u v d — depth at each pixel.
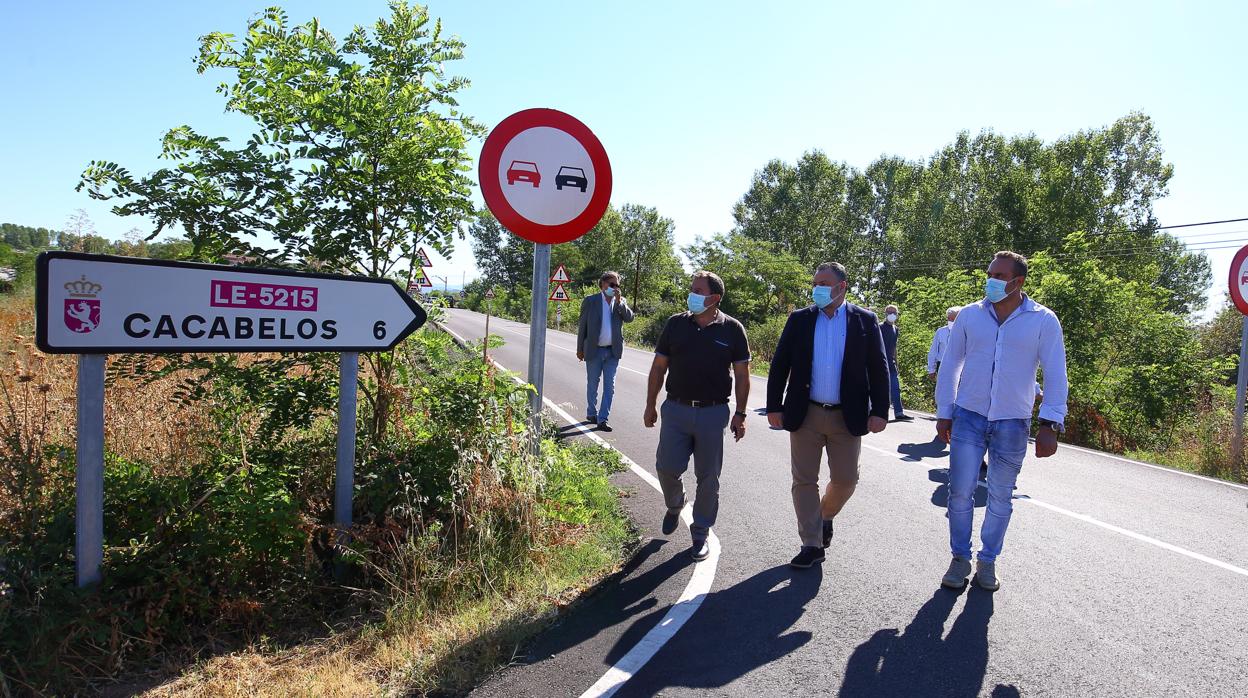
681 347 4.41
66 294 2.88
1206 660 3.33
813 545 4.35
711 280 4.34
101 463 3.02
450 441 4.34
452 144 4.39
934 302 18.41
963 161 48.53
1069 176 40.28
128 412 4.86
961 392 4.19
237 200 3.95
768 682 3.04
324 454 4.21
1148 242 41.75
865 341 4.20
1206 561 4.70
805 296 39.06
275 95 4.03
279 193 4.06
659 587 4.02
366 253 4.34
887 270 50.53
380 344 3.80
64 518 3.15
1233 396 11.97
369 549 3.66
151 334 3.11
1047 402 3.98
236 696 2.79
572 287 65.06
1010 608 3.86
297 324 3.53
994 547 4.09
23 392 4.59
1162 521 5.68
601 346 8.89
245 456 3.86
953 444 4.18
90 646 2.91
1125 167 44.81
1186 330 13.19
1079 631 3.60
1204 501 6.46
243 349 3.38
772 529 5.10
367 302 3.74
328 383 4.25
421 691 2.88
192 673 2.96
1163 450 11.50
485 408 4.54
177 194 3.85
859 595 3.98
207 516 3.37
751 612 3.72
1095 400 12.43
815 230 52.19
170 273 3.14
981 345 4.10
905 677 3.12
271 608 3.39
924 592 4.04
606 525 4.95
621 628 3.51
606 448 7.29
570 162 4.57
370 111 4.05
